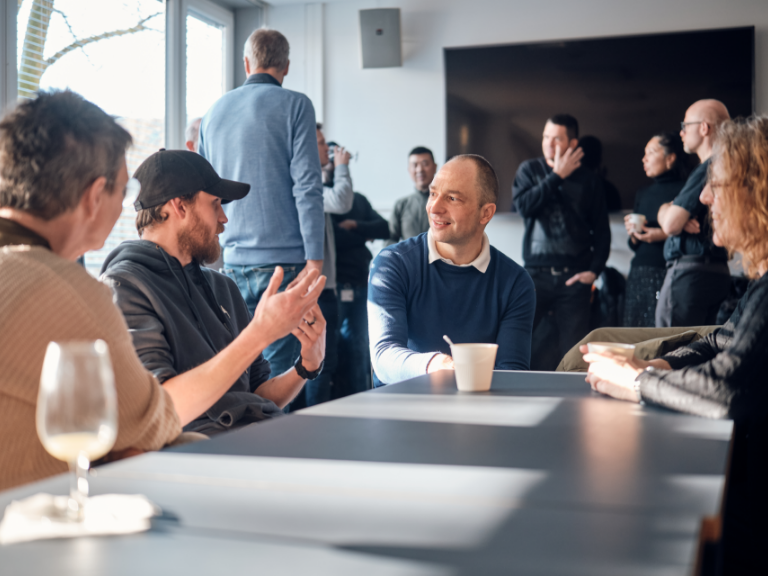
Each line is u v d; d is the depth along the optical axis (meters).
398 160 5.34
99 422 0.64
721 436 0.94
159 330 1.51
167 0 4.46
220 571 0.50
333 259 3.92
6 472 0.94
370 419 1.04
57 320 0.94
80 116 1.04
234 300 1.87
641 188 4.61
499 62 5.07
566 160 4.38
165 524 0.60
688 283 3.58
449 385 1.38
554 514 0.62
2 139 1.02
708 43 4.71
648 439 0.92
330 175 4.39
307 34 5.43
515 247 5.11
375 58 5.20
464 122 5.15
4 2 3.18
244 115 2.77
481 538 0.57
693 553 0.53
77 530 0.57
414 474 0.75
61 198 1.03
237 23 5.41
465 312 2.02
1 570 0.50
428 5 5.23
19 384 0.93
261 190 2.76
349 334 4.35
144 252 1.63
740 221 1.27
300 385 1.77
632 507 0.64
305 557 0.53
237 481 0.72
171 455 0.83
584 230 4.41
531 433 0.95
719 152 1.30
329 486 0.71
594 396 1.25
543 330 4.46
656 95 4.81
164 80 4.47
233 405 1.62
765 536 1.18
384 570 0.50
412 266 2.00
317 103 5.45
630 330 2.13
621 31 4.91
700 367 1.14
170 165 1.67
